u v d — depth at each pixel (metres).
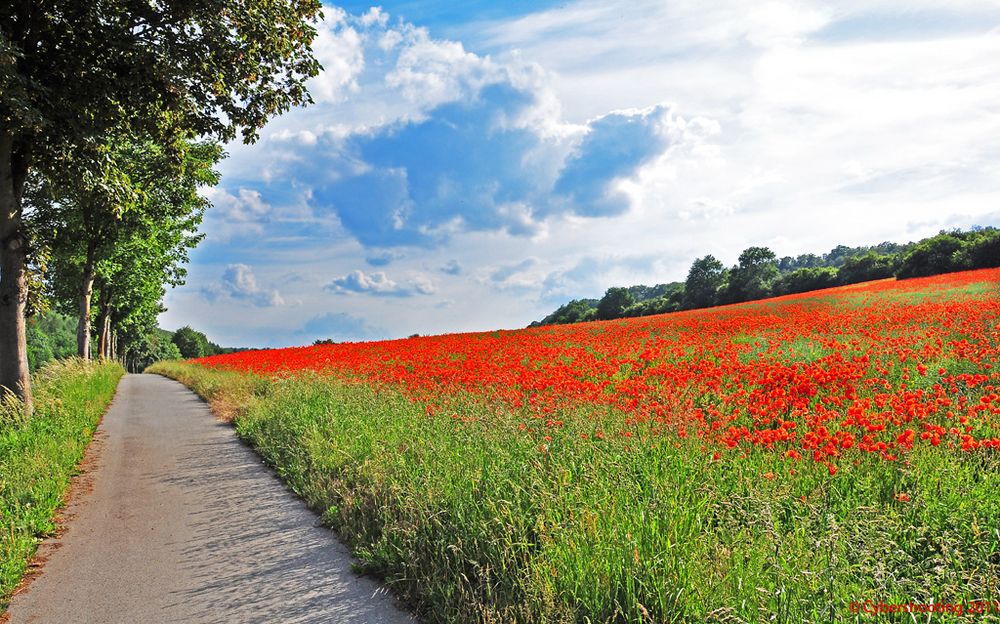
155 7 13.70
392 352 23.39
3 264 12.57
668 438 6.16
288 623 4.35
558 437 6.59
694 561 3.67
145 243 31.58
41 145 12.66
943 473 5.16
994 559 4.04
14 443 10.16
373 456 7.78
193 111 14.59
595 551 3.97
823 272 90.31
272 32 14.88
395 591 4.78
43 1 12.54
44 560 5.98
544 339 25.86
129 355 99.81
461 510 5.17
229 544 6.14
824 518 4.31
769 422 7.22
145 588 5.16
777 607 3.27
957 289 32.09
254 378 21.59
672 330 23.69
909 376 9.97
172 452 11.30
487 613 3.75
